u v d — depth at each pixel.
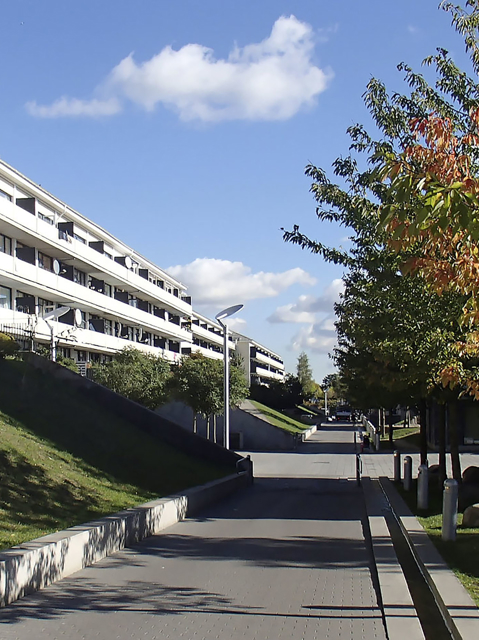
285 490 19.84
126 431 18.31
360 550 10.39
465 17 10.16
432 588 7.58
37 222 35.88
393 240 6.17
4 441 12.97
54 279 37.75
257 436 44.03
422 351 11.69
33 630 6.19
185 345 69.62
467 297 10.33
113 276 46.81
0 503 9.73
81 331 40.75
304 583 8.16
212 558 9.63
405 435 50.84
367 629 6.34
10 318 31.91
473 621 5.98
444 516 10.07
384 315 12.22
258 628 6.36
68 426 16.52
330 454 38.53
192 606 7.08
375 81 12.23
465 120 11.46
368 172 12.12
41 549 7.73
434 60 11.73
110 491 12.74
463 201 4.82
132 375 35.28
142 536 11.18
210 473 18.62
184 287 71.88
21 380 17.92
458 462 16.16
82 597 7.35
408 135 11.82
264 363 118.81
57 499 10.89
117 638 6.02
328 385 124.06
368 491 18.84
